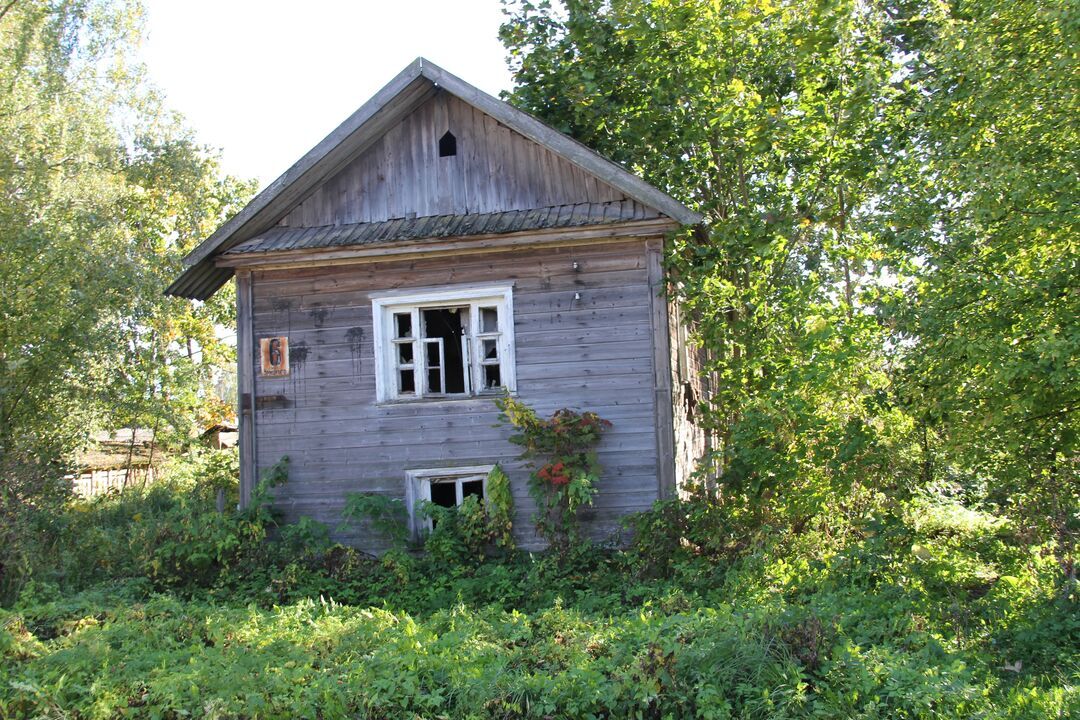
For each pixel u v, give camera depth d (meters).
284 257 13.27
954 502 13.71
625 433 12.58
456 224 13.05
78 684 7.32
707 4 13.68
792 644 6.89
